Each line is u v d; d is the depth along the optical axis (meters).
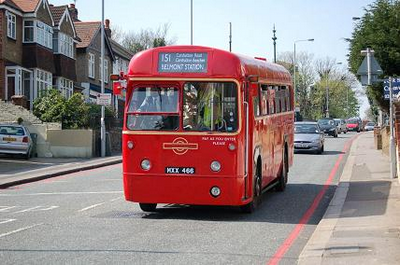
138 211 13.77
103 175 23.83
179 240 10.33
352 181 18.75
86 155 32.91
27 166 27.11
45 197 16.80
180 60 12.48
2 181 20.73
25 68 42.03
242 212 13.50
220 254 9.23
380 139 33.69
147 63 12.62
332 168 24.52
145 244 9.95
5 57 40.16
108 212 13.63
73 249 9.50
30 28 42.88
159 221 12.38
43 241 10.17
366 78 18.19
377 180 18.64
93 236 10.65
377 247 9.20
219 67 12.33
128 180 12.62
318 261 8.55
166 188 12.44
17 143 30.03
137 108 12.65
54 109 36.72
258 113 13.85
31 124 32.94
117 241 10.19
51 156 32.81
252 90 13.04
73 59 50.31
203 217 12.95
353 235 10.34
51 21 45.94
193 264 8.53
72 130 32.91
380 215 12.34
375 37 27.02
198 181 12.30
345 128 71.25
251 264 8.62
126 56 66.75
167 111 12.48
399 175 17.44
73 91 51.16
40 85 43.91
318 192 17.34
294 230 11.45
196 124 12.35
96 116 37.81
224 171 12.21
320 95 110.19
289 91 19.06
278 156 16.77
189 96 12.43
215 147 12.23
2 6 39.47
